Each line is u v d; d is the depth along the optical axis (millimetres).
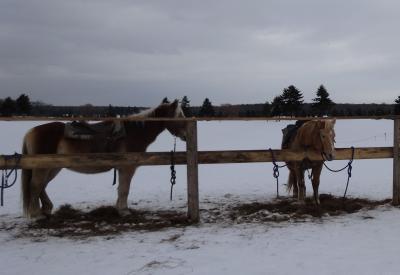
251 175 13633
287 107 58875
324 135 7066
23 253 5121
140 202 8930
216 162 6859
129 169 7180
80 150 6902
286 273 4215
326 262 4520
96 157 6395
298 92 58594
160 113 7457
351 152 7637
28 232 6223
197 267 4434
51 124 6988
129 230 6207
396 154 7715
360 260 4562
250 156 7051
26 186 6836
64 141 6836
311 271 4254
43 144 6742
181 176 13820
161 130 7523
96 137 6934
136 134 7262
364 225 6199
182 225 6484
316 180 7797
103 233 6059
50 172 7027
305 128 7609
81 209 8102
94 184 11797
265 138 29797
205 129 41844
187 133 6629
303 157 7316
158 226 6438
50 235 6016
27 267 4590
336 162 16766
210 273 4254
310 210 7305
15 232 6270
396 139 7699
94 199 9383
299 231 5930
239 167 15922
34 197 6832
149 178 13250
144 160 6590
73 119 6023
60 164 6258
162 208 8172
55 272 4402
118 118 6273
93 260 4766
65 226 6555
